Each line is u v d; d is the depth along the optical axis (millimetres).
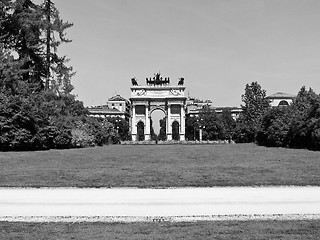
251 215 14875
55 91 66000
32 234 12156
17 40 62219
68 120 63656
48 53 67062
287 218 14383
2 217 14711
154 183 22953
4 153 44438
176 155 45844
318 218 14336
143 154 47312
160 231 12469
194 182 23156
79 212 15602
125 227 13047
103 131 84938
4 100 51562
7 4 58281
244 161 36312
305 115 65250
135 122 165500
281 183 22641
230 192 20156
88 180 23922
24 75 63031
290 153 48156
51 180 23844
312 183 22531
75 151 51875
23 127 52219
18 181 23375
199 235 11961
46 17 66938
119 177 25062
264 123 79750
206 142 117312
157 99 165375
